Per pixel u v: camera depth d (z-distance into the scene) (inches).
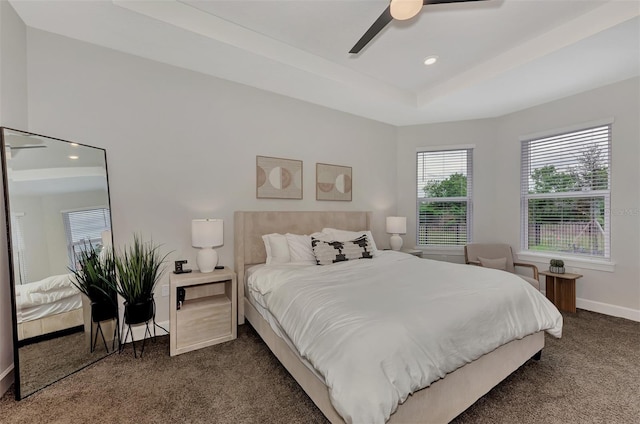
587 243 130.5
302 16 87.4
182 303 96.0
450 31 94.3
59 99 87.4
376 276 84.2
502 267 140.4
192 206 109.6
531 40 99.8
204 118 111.9
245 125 121.4
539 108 143.6
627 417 60.2
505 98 134.8
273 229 123.8
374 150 165.6
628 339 97.0
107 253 91.0
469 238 168.6
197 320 92.0
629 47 92.3
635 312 114.7
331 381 46.1
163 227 104.0
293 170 134.3
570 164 135.4
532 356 80.5
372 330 50.3
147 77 100.9
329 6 82.8
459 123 167.3
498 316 66.5
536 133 144.8
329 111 147.3
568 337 98.7
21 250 70.7
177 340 88.4
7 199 68.9
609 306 121.4
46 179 77.7
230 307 98.3
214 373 77.0
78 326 80.7
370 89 127.8
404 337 50.4
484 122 163.6
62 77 87.9
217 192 114.9
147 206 101.2
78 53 90.0
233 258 118.3
